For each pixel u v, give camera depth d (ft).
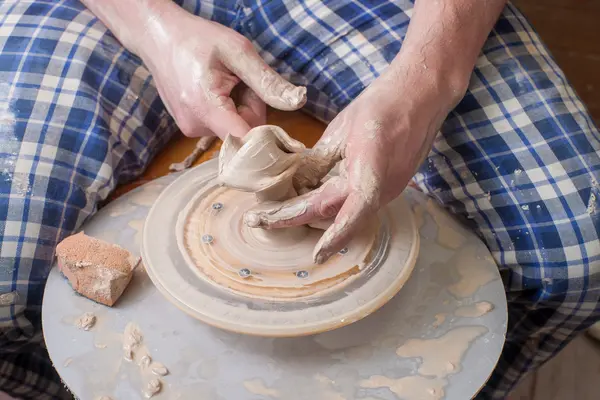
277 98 3.67
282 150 3.06
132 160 4.55
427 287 3.58
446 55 3.76
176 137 4.94
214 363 3.16
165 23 4.15
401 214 3.57
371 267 3.26
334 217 3.33
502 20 4.31
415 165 3.46
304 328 2.96
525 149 3.92
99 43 4.43
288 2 4.70
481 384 3.05
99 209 4.26
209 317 3.02
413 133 3.42
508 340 4.68
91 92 4.28
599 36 8.28
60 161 4.02
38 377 4.66
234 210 3.55
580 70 7.88
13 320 3.97
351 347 3.23
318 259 3.06
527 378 5.47
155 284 3.20
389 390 3.02
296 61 4.72
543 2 8.78
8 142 3.97
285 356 3.19
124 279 3.46
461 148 4.08
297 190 3.34
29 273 3.87
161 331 3.32
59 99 4.17
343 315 3.02
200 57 3.91
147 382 3.07
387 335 3.29
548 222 3.84
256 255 3.30
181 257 3.33
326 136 3.37
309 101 4.89
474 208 4.06
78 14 4.54
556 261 3.84
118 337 3.29
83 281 3.44
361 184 3.06
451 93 3.72
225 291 3.14
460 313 3.42
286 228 3.32
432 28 3.82
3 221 3.81
